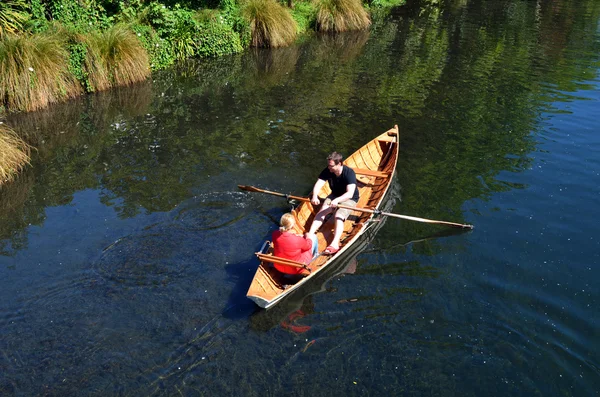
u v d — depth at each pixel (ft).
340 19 69.05
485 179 30.63
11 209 27.61
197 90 46.83
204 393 16.71
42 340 18.78
